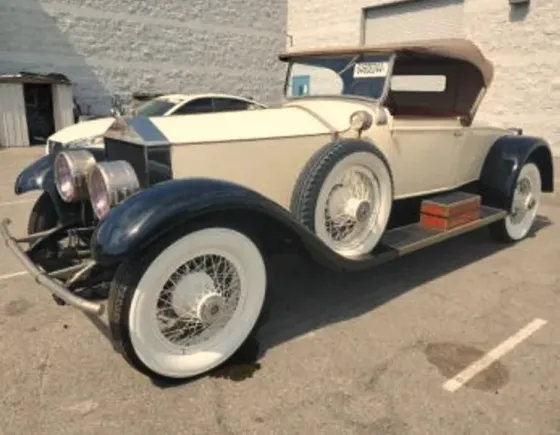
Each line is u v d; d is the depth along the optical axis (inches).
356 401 98.5
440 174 169.3
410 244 140.3
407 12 589.6
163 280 95.5
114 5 605.3
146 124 115.3
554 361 113.9
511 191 187.0
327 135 135.7
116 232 88.4
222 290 105.0
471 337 124.6
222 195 95.3
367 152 127.3
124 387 101.9
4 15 539.2
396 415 94.5
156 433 88.7
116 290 93.2
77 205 139.9
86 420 91.6
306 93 167.8
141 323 94.5
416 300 146.4
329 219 127.1
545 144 198.5
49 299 143.6
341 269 123.8
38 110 550.3
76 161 124.6
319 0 699.4
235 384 103.5
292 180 131.3
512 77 488.4
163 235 92.6
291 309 139.5
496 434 89.7
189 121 122.8
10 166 398.3
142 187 110.0
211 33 690.8
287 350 117.1
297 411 95.3
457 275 167.0
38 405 95.6
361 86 151.6
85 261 127.5
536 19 462.0
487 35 502.6
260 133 124.8
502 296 150.1
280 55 173.3
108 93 621.0
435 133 160.9
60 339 120.6
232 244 102.2
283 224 106.6
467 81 179.2
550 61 457.7
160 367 99.0
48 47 571.2
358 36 653.3
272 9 741.3
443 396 100.4
